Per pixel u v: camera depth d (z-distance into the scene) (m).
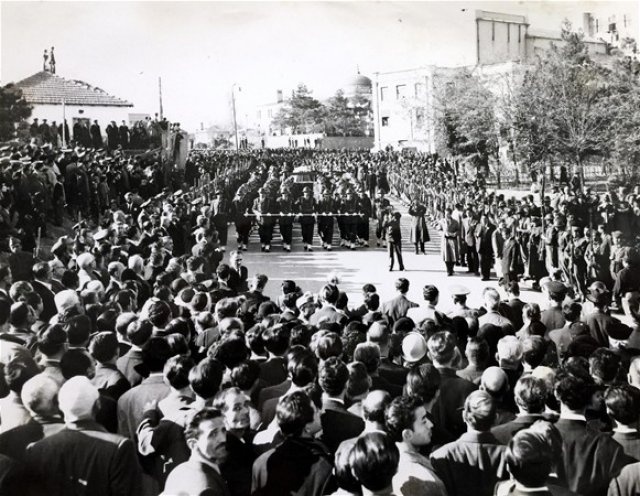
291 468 3.63
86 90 25.17
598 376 4.91
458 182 27.22
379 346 5.87
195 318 7.45
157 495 4.19
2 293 7.73
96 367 5.29
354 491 3.29
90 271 9.72
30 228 14.71
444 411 4.91
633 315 6.84
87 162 21.03
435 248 22.50
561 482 3.98
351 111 61.81
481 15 28.14
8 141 23.44
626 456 3.95
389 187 33.59
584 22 28.19
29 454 3.68
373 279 17.95
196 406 4.32
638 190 21.44
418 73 38.47
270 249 22.56
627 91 23.16
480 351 5.36
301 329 5.93
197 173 30.00
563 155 23.50
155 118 27.14
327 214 22.33
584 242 15.21
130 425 4.64
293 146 60.81
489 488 3.76
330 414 4.33
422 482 3.48
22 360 5.08
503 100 26.81
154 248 11.94
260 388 5.30
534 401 4.11
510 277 16.42
